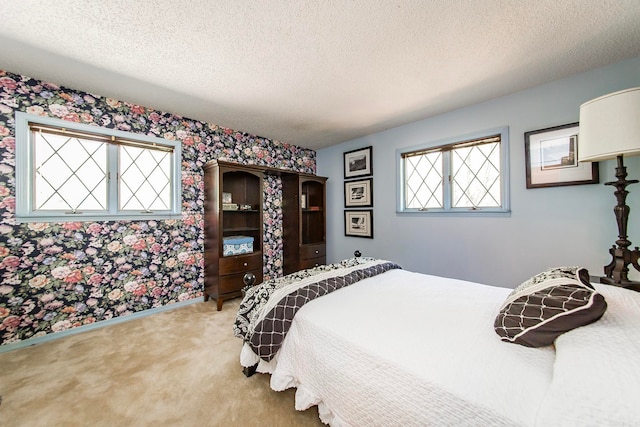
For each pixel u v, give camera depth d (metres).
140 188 2.80
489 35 1.65
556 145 2.22
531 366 0.88
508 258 2.52
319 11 1.43
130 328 2.43
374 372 1.03
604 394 0.62
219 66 1.97
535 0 1.36
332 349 1.20
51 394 1.53
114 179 2.60
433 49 1.79
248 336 1.54
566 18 1.50
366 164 3.78
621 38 1.68
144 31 1.58
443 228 2.98
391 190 3.49
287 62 1.93
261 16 1.46
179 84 2.24
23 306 2.12
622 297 1.05
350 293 1.68
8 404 1.45
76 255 2.35
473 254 2.75
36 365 1.83
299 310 1.46
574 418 0.62
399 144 3.39
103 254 2.49
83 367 1.80
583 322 0.88
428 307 1.44
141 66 1.96
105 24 1.52
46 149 2.26
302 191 4.24
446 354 0.99
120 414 1.38
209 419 1.35
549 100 2.26
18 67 1.97
